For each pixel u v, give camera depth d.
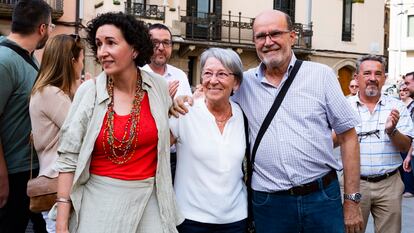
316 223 3.51
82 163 2.86
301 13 24.73
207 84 3.46
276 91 3.54
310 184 3.49
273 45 3.47
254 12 23.53
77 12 19.97
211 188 3.43
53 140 3.77
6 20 18.95
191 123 3.48
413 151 5.53
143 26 3.04
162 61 4.93
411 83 8.37
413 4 37.91
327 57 25.36
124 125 2.91
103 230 2.85
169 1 20.94
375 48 26.23
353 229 3.62
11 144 4.06
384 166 4.64
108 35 2.88
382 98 4.73
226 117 3.58
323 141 3.53
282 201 3.51
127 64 2.93
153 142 2.99
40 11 4.16
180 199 3.50
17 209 4.14
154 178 3.00
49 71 3.88
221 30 22.53
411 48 38.12
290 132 3.48
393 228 4.72
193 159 3.46
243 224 3.58
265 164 3.54
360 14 26.30
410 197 8.70
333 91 3.52
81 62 4.09
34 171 4.16
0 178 3.92
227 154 3.47
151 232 2.96
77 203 2.88
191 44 21.39
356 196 3.61
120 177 2.92
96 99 2.92
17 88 4.01
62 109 3.78
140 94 3.01
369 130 4.66
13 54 4.00
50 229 4.64
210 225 3.44
